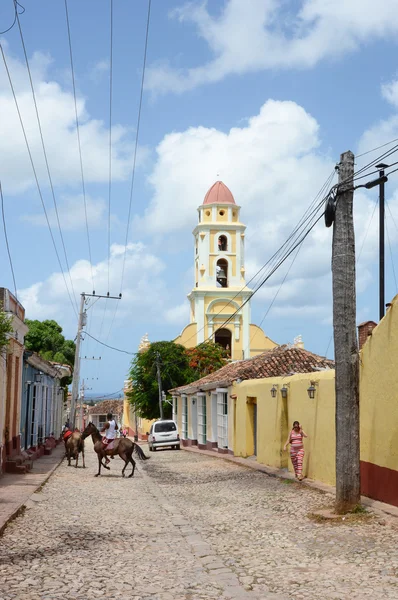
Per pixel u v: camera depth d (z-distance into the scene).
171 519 12.23
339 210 12.52
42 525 11.18
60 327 53.84
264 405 22.50
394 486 12.25
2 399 18.72
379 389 13.01
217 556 9.00
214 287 57.84
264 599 6.93
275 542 9.94
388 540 9.65
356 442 12.11
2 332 15.01
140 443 52.12
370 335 13.55
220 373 35.19
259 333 58.47
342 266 12.43
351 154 12.48
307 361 28.64
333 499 13.86
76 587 7.37
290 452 17.70
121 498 15.29
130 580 7.70
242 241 58.97
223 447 29.77
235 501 14.67
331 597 6.95
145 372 53.44
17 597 6.94
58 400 44.28
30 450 26.11
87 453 34.59
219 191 59.16
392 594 7.00
